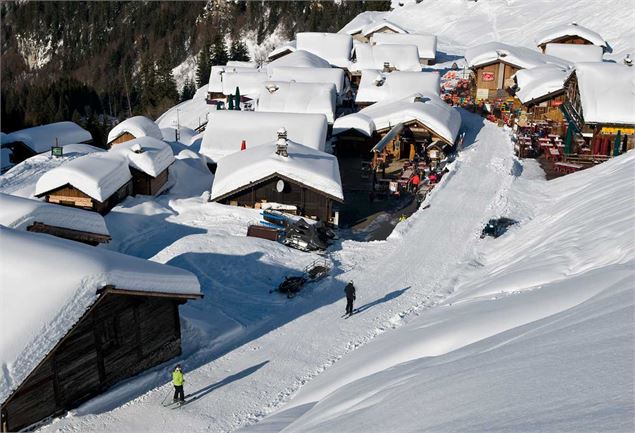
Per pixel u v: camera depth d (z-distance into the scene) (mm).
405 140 48594
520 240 31078
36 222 27328
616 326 13047
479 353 15094
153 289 20562
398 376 15703
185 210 36938
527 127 52000
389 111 49094
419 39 83375
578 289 18016
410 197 40969
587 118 44281
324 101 53344
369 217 37844
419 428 11383
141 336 21188
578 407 9898
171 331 22344
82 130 58906
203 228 34625
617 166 36406
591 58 70562
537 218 33969
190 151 45438
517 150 47844
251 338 24031
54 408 18516
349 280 28734
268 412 19281
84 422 18562
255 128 45281
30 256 19594
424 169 43750
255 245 31547
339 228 36219
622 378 10461
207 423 18734
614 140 44969
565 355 12336
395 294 27344
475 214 36219
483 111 59500
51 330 17906
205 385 20812
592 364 11422
